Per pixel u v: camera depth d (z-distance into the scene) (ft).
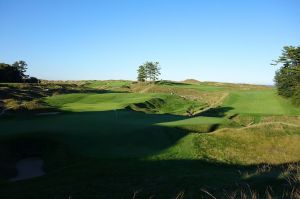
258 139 109.40
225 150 99.76
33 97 229.25
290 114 218.38
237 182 58.29
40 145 88.33
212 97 320.70
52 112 153.17
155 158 86.02
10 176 73.36
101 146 89.45
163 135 102.99
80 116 133.69
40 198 55.26
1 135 89.97
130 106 199.00
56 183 64.39
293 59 280.92
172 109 239.71
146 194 55.36
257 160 96.43
